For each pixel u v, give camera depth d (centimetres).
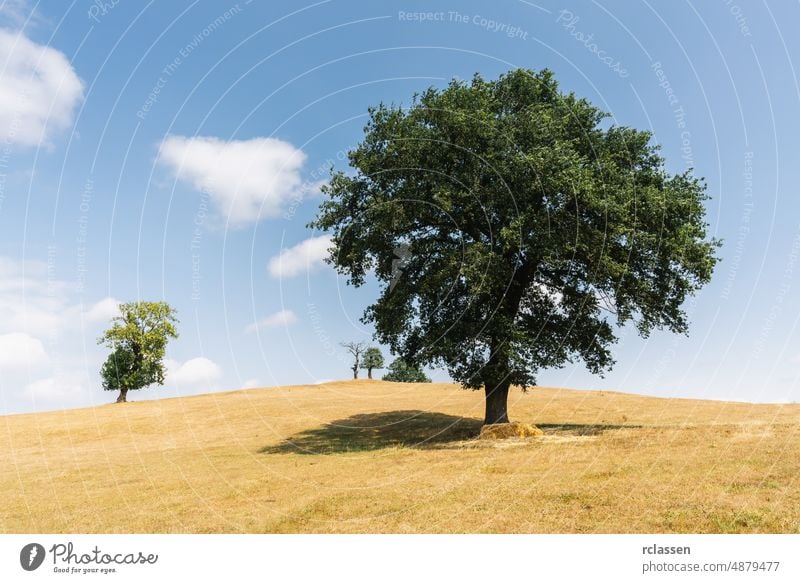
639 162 2759
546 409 3662
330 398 5022
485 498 1307
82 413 4722
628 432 2388
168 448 2894
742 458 1560
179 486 1748
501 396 2730
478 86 2689
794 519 998
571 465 1647
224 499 1498
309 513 1271
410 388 5872
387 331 2650
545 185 2261
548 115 2414
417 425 3297
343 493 1477
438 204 2425
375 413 3975
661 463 1563
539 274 2764
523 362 2414
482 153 2420
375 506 1303
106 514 1395
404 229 2550
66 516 1395
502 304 2606
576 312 2680
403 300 2527
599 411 3522
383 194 2573
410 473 1730
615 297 2572
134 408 4872
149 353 6575
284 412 4194
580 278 2666
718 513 1059
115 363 6531
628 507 1141
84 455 2789
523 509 1189
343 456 2262
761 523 992
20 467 2458
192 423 3894
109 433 3634
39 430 3816
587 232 2355
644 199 2452
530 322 2750
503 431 2473
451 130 2469
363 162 2617
